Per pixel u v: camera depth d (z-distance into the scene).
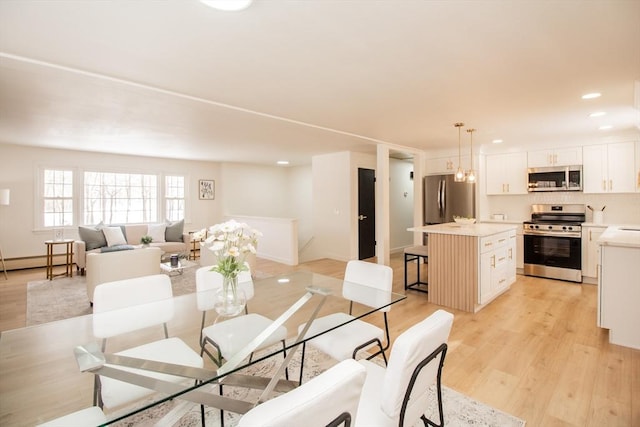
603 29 1.88
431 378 1.38
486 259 3.64
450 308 3.70
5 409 1.42
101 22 1.79
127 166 6.95
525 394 2.09
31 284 4.79
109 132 4.57
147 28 1.86
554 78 2.61
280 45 2.07
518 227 5.31
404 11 1.70
